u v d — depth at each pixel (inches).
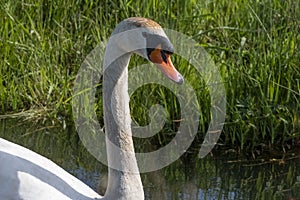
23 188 297.1
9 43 477.4
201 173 409.7
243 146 431.5
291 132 436.1
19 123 451.5
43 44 480.7
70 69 482.0
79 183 318.7
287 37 468.8
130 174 309.6
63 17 499.5
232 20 494.3
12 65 476.1
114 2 497.7
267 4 483.2
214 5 501.0
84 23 500.7
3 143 313.0
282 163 420.2
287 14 476.4
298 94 436.8
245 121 433.4
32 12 502.0
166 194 386.6
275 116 438.9
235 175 408.8
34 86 470.6
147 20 296.2
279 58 451.5
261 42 462.0
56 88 467.5
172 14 478.6
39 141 434.6
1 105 465.1
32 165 305.1
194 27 483.5
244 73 448.8
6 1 498.6
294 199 386.9
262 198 386.6
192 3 496.4
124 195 309.3
